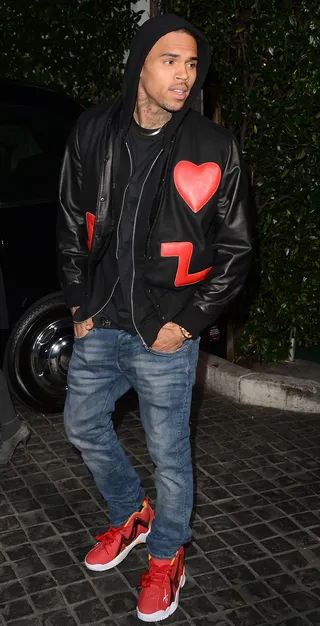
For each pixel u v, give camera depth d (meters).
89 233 2.43
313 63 4.24
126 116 2.27
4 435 3.55
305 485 3.60
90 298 2.47
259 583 2.88
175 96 2.20
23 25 5.50
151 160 2.29
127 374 2.52
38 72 5.64
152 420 2.48
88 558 2.94
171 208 2.27
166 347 2.38
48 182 4.18
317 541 3.15
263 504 3.43
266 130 4.50
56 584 2.85
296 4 4.27
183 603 2.76
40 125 4.33
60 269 2.57
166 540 2.63
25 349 4.04
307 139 4.38
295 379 4.50
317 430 4.20
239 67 4.44
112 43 5.76
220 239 2.35
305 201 4.52
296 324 4.86
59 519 3.28
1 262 3.93
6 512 3.32
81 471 3.68
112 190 2.34
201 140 2.26
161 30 2.15
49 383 4.14
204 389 4.70
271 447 3.98
